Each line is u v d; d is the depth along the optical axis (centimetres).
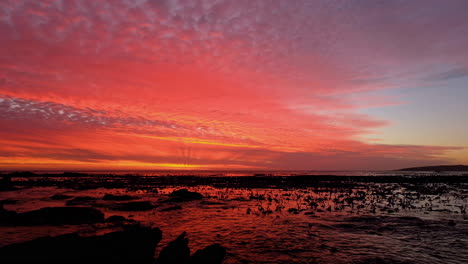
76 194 2752
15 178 6316
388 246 1020
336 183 4762
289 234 1179
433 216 1612
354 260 868
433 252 955
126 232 856
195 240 1070
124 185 4147
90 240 788
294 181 5384
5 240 1002
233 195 2808
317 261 856
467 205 2048
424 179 5747
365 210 1820
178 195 2502
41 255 698
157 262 768
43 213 1334
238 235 1154
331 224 1384
